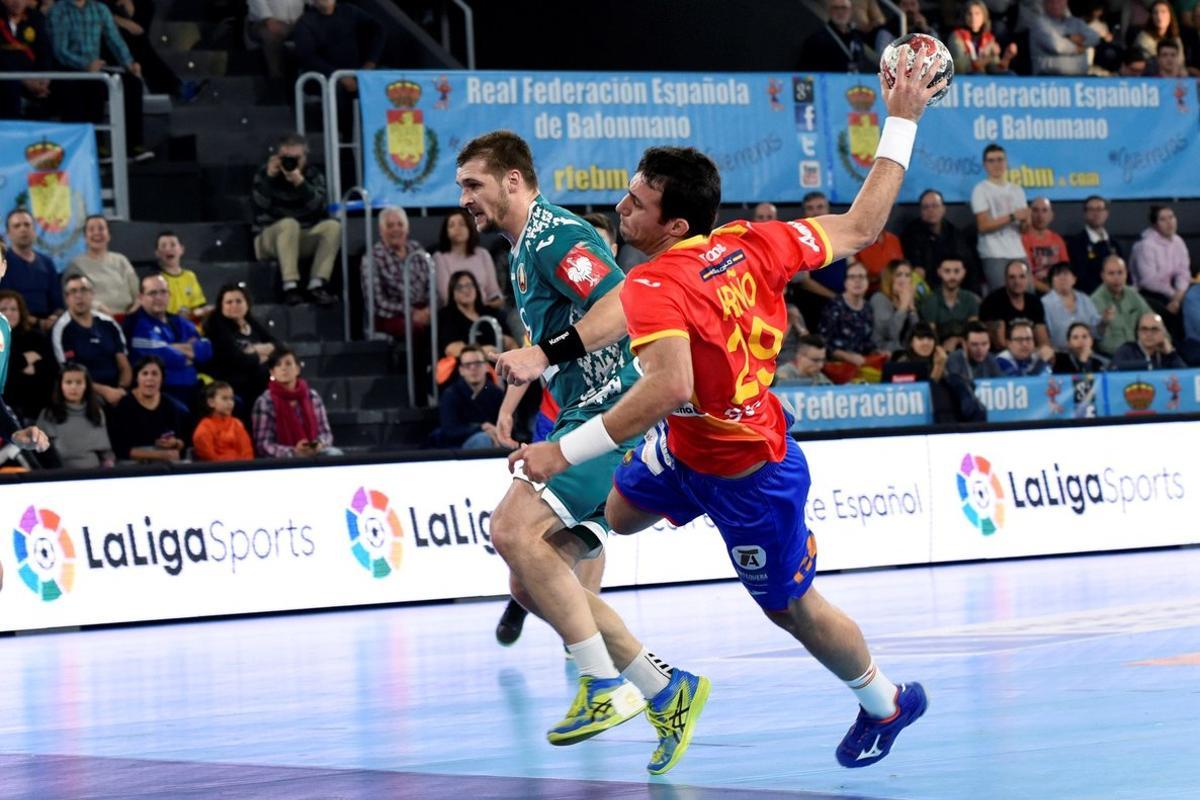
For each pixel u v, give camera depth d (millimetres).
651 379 5469
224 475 13766
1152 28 23172
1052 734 6391
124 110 18531
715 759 6203
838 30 21125
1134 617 10750
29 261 15797
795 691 8000
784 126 19156
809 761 6066
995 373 17500
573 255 6688
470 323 16844
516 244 6918
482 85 17859
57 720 8117
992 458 16516
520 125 18016
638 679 6102
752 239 5793
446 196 17797
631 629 11320
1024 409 17328
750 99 18984
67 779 6289
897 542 15930
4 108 17703
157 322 15594
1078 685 7746
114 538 13375
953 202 19953
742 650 9875
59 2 18484
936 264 19031
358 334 18234
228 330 16047
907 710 5848
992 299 18688
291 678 9484
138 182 18891
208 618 13570
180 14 20984
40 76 17594
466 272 16828
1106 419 17141
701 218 5746
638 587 14852
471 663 9891
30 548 13086
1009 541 16469
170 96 19719
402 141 17594
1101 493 16984
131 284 16297
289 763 6480
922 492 16125
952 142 19922
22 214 15719
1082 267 20156
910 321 18188
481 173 6863
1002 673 8281
